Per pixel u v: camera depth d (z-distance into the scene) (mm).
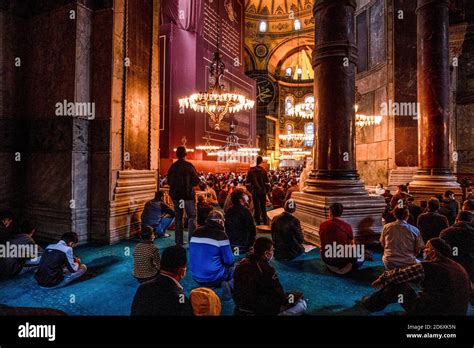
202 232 3617
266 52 32688
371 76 12727
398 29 11266
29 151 6121
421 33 7789
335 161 5719
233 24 22844
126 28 6176
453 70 11078
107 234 5742
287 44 32844
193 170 5469
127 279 4070
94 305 3314
